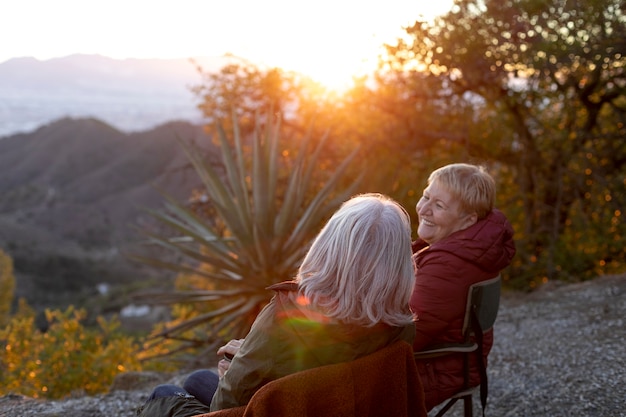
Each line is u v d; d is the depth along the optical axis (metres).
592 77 7.25
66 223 155.25
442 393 2.39
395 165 8.58
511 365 4.15
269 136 6.51
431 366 2.40
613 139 7.97
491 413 3.45
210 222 9.24
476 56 7.23
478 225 2.44
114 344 5.77
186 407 2.15
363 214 1.79
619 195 7.63
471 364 2.46
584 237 7.92
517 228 9.07
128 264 117.62
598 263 7.66
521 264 7.93
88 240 144.25
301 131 9.27
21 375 5.02
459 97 7.83
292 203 6.10
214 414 1.77
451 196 2.50
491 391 3.75
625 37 6.61
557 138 8.16
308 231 6.04
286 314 1.74
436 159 8.65
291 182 6.16
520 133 8.11
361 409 1.76
